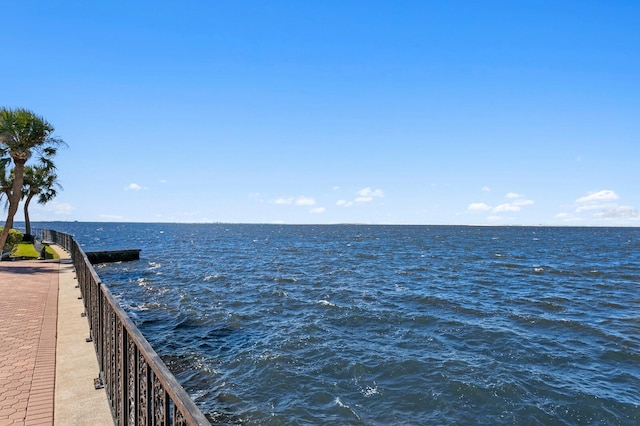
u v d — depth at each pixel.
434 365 11.73
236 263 38.91
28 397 5.19
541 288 26.28
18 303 10.90
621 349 13.56
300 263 39.88
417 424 8.55
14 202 22.73
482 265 40.19
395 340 14.10
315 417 8.69
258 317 16.95
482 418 8.89
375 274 31.95
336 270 34.19
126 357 3.83
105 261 36.66
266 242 80.50
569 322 16.94
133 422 3.47
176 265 36.06
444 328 15.77
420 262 42.44
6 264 20.38
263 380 10.45
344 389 10.07
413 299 21.38
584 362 12.37
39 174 35.41
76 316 9.58
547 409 9.34
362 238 102.19
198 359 11.80
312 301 20.39
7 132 20.81
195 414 1.91
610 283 28.97
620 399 9.89
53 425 4.50
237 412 8.80
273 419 8.52
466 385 10.38
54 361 6.53
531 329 15.90
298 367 11.38
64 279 15.59
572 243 87.94
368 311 18.27
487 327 15.98
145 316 16.67
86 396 5.25
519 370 11.55
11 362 6.43
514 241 92.94
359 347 13.23
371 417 8.77
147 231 147.88
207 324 15.62
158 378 2.57
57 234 34.62
